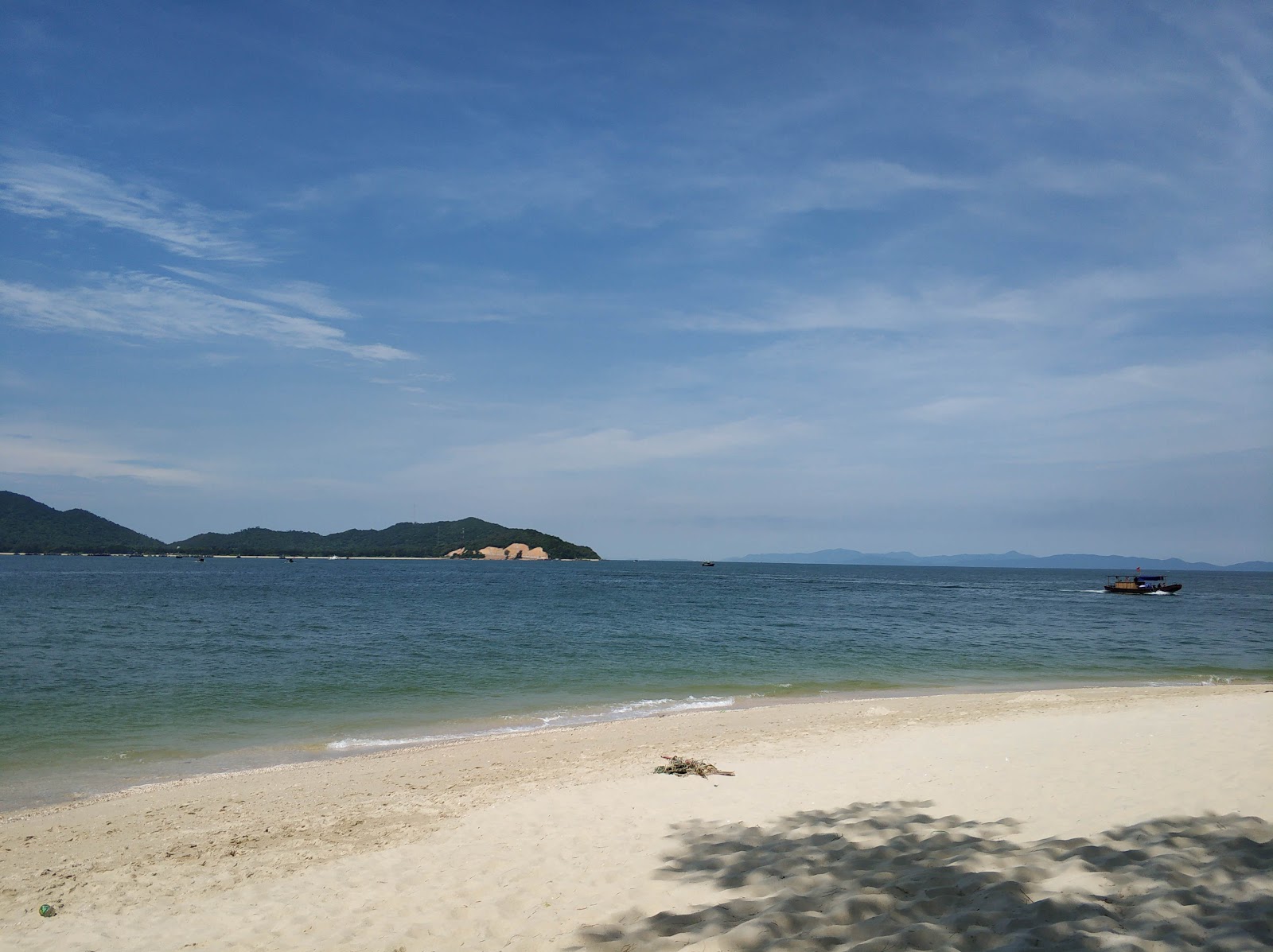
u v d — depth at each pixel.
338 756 14.59
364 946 6.00
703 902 6.15
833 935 5.01
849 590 96.88
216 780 12.47
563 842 8.31
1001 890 5.44
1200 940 4.43
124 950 6.27
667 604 60.97
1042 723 14.08
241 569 163.25
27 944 6.45
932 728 14.93
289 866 8.24
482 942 5.90
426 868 7.80
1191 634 42.38
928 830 7.62
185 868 8.29
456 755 14.01
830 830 7.95
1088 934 4.59
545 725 17.34
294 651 29.45
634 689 22.61
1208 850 6.05
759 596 76.25
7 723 17.14
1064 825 7.30
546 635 36.22
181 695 20.50
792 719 17.06
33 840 9.44
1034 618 52.97
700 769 11.41
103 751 14.91
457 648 30.80
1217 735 11.47
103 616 44.06
